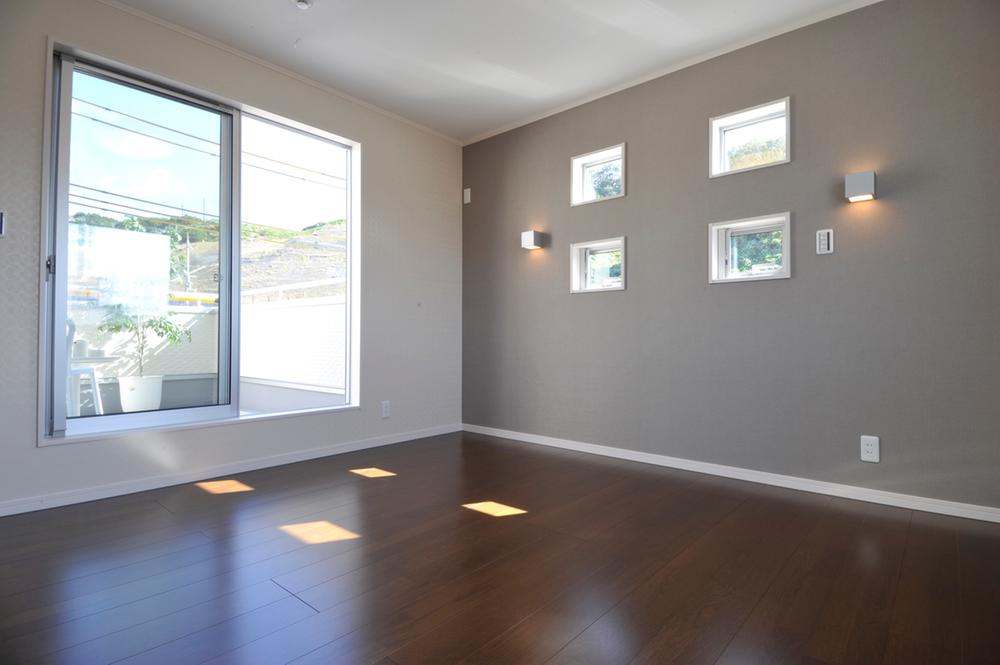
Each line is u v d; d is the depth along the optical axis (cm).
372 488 323
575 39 342
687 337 370
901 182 289
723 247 361
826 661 152
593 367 422
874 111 297
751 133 351
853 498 302
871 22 299
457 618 174
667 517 273
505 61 370
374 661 151
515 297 478
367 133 437
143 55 313
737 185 347
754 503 295
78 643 158
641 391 393
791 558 223
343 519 268
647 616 176
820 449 314
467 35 338
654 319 387
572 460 396
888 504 291
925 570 211
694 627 169
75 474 289
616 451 406
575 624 171
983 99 268
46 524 257
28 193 276
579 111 433
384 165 450
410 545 235
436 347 496
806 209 319
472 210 515
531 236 450
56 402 287
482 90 415
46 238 282
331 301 541
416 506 289
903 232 288
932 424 280
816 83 316
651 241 389
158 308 334
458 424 517
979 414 267
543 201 458
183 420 342
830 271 311
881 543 238
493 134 496
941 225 278
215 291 361
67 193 292
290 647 157
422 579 202
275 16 318
